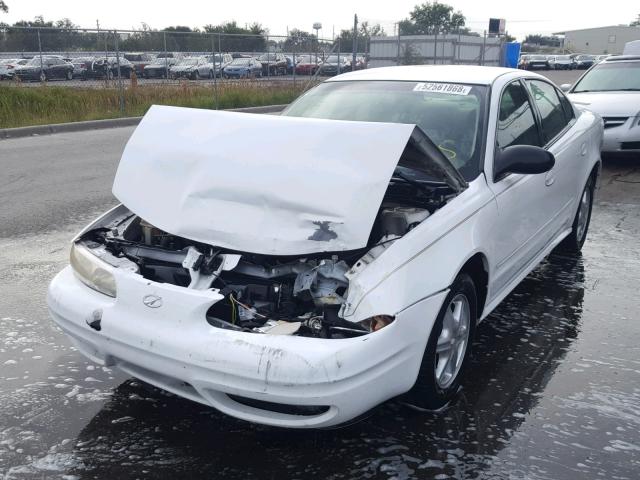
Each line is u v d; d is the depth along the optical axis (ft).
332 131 11.46
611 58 38.75
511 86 16.01
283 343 9.50
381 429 11.20
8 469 10.08
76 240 12.28
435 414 11.68
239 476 9.99
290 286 10.77
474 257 12.26
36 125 52.37
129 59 66.59
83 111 58.18
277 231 10.71
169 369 9.98
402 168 12.34
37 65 62.28
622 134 33.19
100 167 35.29
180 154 12.12
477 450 10.66
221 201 11.32
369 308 9.89
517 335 15.01
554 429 11.28
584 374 13.24
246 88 73.51
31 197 27.71
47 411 11.62
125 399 12.05
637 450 10.72
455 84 15.34
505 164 13.43
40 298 16.72
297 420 9.73
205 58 72.28
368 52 91.20
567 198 18.13
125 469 10.12
